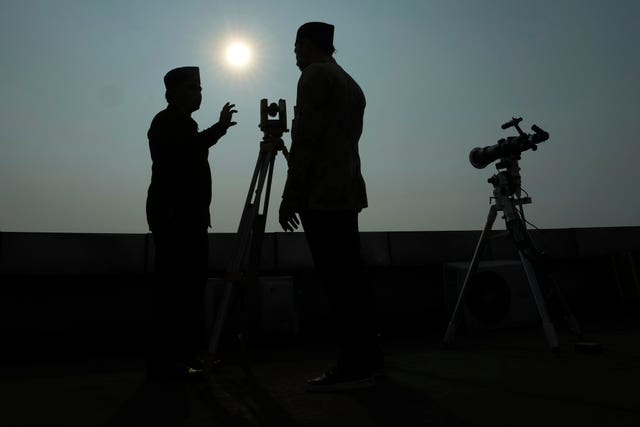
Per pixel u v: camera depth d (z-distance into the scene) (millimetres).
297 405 1511
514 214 2611
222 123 2203
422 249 3910
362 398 1562
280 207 1804
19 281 2988
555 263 4383
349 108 1911
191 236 2135
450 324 2684
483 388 1648
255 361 2453
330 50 2053
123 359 2600
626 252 4453
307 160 1781
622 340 2748
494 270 3422
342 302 1799
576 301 4430
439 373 1947
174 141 2137
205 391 1757
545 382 1713
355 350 1755
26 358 2645
